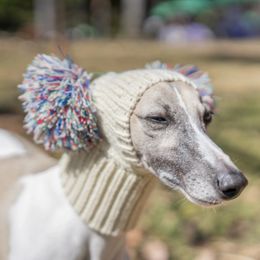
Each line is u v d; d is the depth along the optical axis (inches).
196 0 142.4
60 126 15.8
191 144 14.9
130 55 85.4
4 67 69.6
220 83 62.4
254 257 23.5
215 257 23.4
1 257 17.1
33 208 16.7
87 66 69.5
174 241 24.6
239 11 149.1
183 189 14.9
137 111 15.3
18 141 22.0
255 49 103.0
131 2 143.8
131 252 23.7
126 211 16.2
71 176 16.4
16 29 130.9
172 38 130.0
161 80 15.7
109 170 15.9
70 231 16.1
